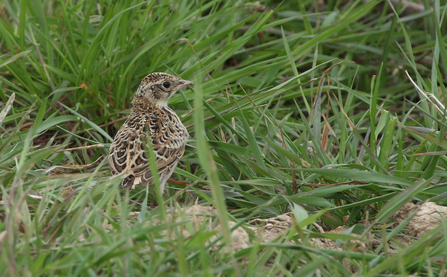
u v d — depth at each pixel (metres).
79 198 8.46
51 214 7.79
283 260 7.41
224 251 7.27
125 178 9.70
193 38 13.91
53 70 12.51
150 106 11.76
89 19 13.59
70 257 6.43
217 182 6.13
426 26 17.11
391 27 15.37
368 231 8.18
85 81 12.99
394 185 9.60
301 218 8.31
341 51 16.66
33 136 10.05
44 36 12.50
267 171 10.18
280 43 15.97
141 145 10.33
